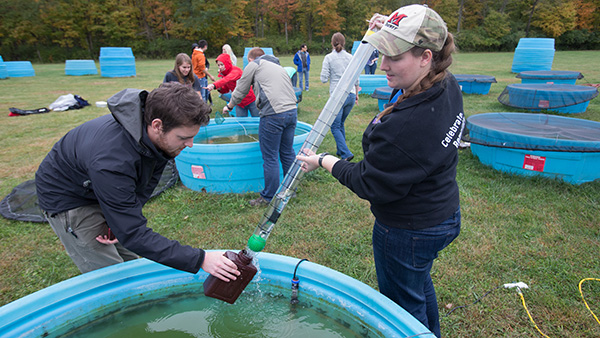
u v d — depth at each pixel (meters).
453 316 2.34
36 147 5.99
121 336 1.84
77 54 38.38
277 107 3.51
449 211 1.49
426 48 1.25
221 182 4.06
